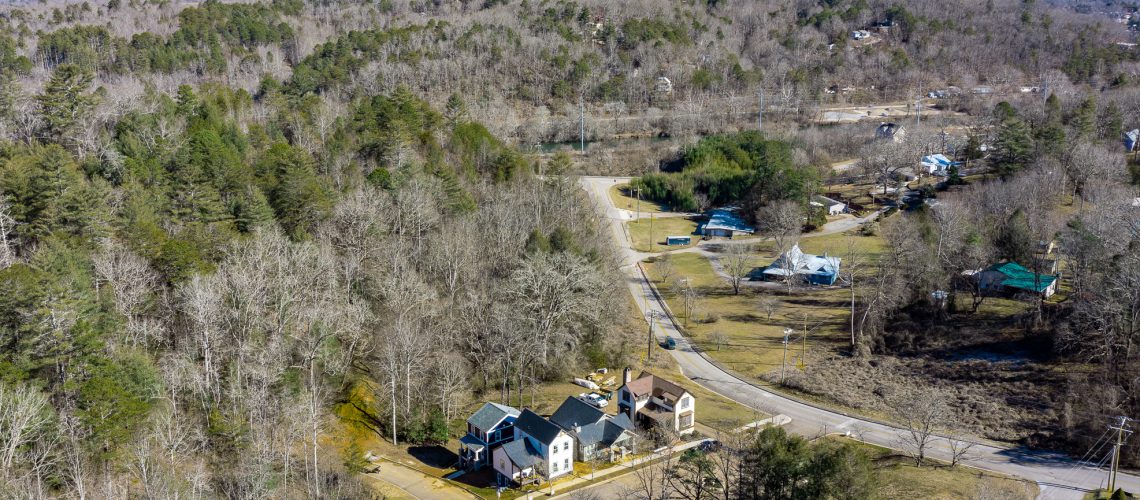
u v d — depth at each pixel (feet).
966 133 618.03
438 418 237.86
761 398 278.26
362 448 228.84
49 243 219.82
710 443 236.02
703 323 354.13
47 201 241.76
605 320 310.45
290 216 291.99
